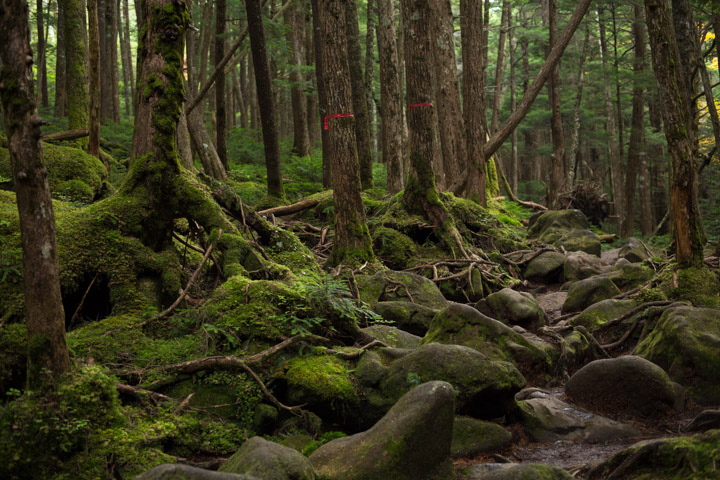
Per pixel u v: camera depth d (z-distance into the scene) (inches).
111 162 454.0
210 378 195.6
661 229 802.8
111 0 805.9
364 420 191.6
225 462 147.1
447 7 630.5
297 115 780.0
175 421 174.4
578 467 150.9
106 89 789.9
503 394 187.2
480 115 553.9
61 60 729.6
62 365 152.5
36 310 148.6
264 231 300.8
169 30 260.2
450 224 427.5
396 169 554.9
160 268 244.8
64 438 146.3
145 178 257.3
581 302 324.5
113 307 228.8
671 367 218.2
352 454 147.5
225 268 253.1
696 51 380.8
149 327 223.1
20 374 184.4
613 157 1038.4
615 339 276.8
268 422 189.6
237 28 753.6
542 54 1244.5
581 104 1186.6
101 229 238.8
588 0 550.0
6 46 140.3
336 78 343.9
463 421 181.9
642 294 291.7
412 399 154.1
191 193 263.4
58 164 361.4
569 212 550.6
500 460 168.7
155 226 257.1
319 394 191.2
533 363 233.0
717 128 357.1
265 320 215.0
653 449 133.9
